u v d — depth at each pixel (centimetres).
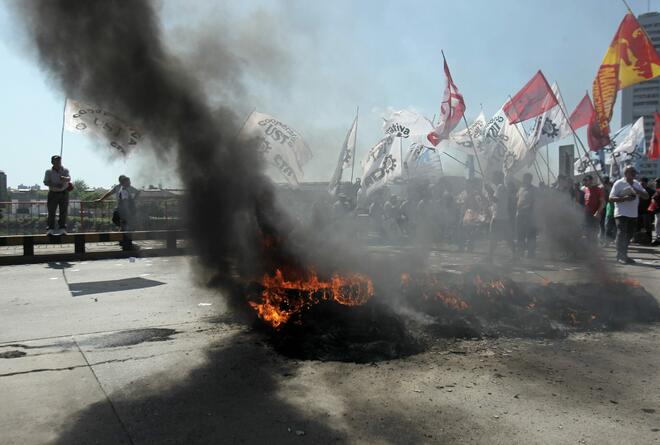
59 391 326
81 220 1247
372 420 284
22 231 1192
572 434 266
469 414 290
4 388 330
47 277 784
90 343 429
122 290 667
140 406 303
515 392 323
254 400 311
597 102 1145
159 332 462
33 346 422
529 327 458
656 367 371
